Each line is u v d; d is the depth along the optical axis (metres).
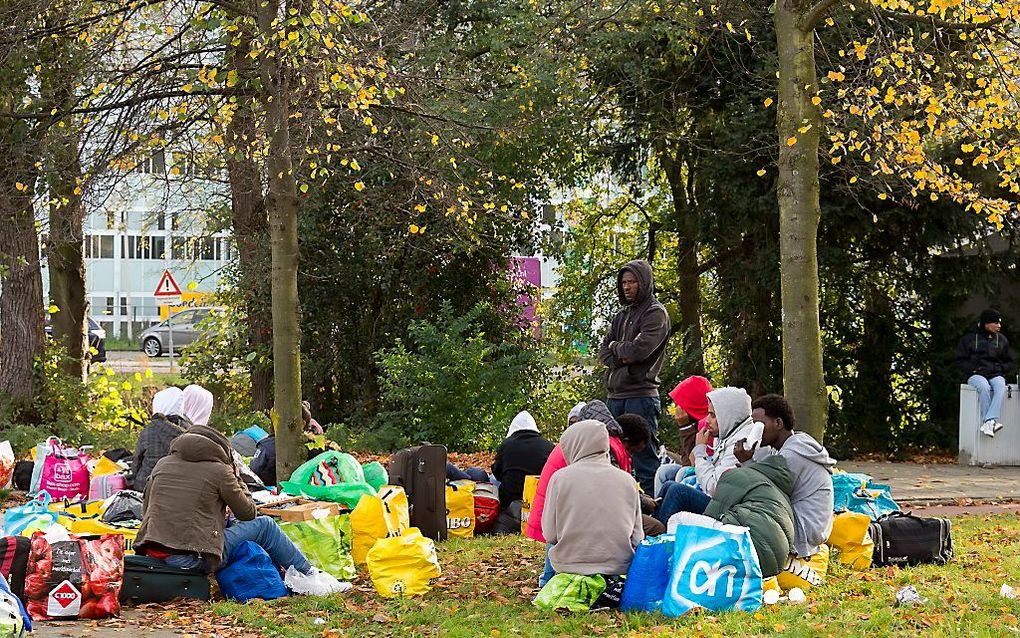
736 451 8.78
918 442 19.86
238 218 21.67
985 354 17.80
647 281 11.92
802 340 10.62
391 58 14.77
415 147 13.86
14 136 13.77
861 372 19.98
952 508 13.62
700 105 20.19
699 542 7.56
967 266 19.39
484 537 11.00
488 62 19.73
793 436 8.54
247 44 11.98
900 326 20.05
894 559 9.26
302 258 21.69
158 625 7.48
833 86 13.95
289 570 8.51
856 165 16.16
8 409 18.17
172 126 12.67
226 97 12.52
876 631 6.87
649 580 7.71
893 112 14.71
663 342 11.84
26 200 15.35
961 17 11.37
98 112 12.85
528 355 19.50
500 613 7.82
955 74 12.65
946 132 12.29
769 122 18.78
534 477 11.11
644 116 20.73
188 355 22.75
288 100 11.71
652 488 11.66
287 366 11.35
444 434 18.97
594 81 20.86
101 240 51.12
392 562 8.50
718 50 19.20
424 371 19.05
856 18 16.77
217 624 7.59
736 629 6.89
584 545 7.80
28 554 7.57
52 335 20.73
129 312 49.28
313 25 10.41
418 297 22.38
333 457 10.34
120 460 12.86
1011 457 17.77
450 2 19.72
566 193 24.52
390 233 21.53
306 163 13.78
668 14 17.28
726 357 20.80
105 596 7.69
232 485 8.20
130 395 21.34
